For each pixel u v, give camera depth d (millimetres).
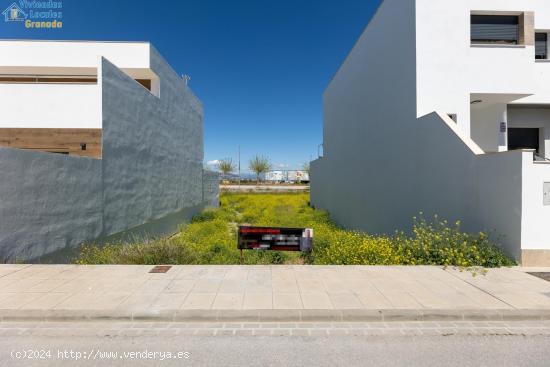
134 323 3592
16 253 5379
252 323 3623
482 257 5355
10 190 5262
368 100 11352
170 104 13008
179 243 6641
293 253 6910
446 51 7816
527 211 5141
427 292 4266
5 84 8094
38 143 8086
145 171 10391
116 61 11953
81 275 4883
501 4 8172
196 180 17094
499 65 7957
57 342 3188
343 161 14789
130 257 5867
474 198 6066
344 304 3893
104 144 7965
